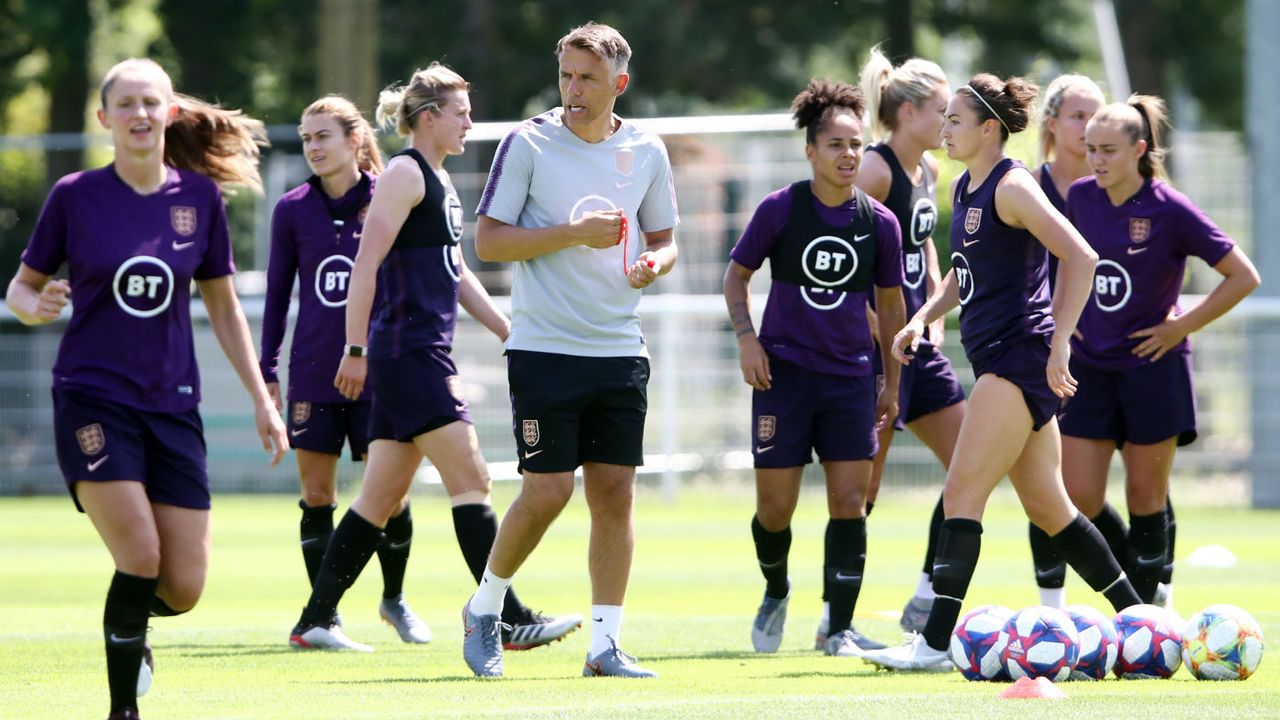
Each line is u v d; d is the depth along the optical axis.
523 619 25.53
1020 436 22.42
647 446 70.12
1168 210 26.25
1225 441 68.00
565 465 21.81
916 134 27.59
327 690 21.05
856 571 25.52
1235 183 82.12
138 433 17.81
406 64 104.25
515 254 21.28
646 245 22.77
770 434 25.67
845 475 25.50
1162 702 19.06
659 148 22.45
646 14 102.31
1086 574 23.31
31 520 62.78
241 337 19.06
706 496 70.50
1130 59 107.94
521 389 21.77
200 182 18.56
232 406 72.25
